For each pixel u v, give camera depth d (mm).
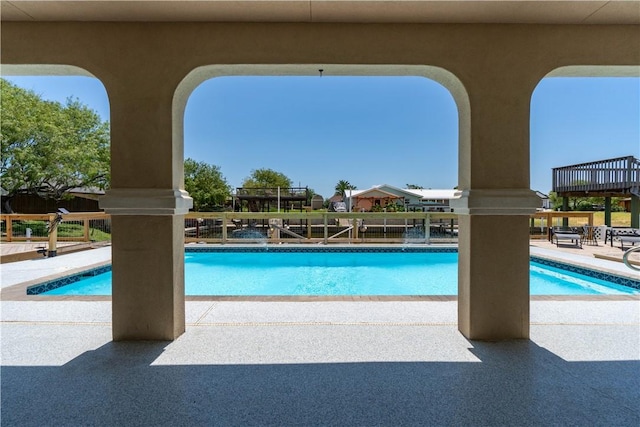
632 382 2219
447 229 15977
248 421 1825
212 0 2469
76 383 2205
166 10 2605
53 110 18906
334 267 8242
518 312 2930
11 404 1970
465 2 2496
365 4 2529
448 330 3162
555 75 3084
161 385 2186
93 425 1784
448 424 1797
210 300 4188
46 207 20453
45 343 2836
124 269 2879
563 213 10992
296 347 2779
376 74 3070
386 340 2928
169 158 2826
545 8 2580
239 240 9820
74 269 5922
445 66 2822
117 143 2812
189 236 12391
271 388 2152
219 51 2785
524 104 2848
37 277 5582
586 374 2324
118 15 2678
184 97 3043
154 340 2896
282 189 22969
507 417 1854
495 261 2912
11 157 16391
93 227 11648
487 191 2836
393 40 2809
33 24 2744
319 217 9484
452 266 8391
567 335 3021
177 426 1780
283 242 9828
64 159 17547
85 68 2775
